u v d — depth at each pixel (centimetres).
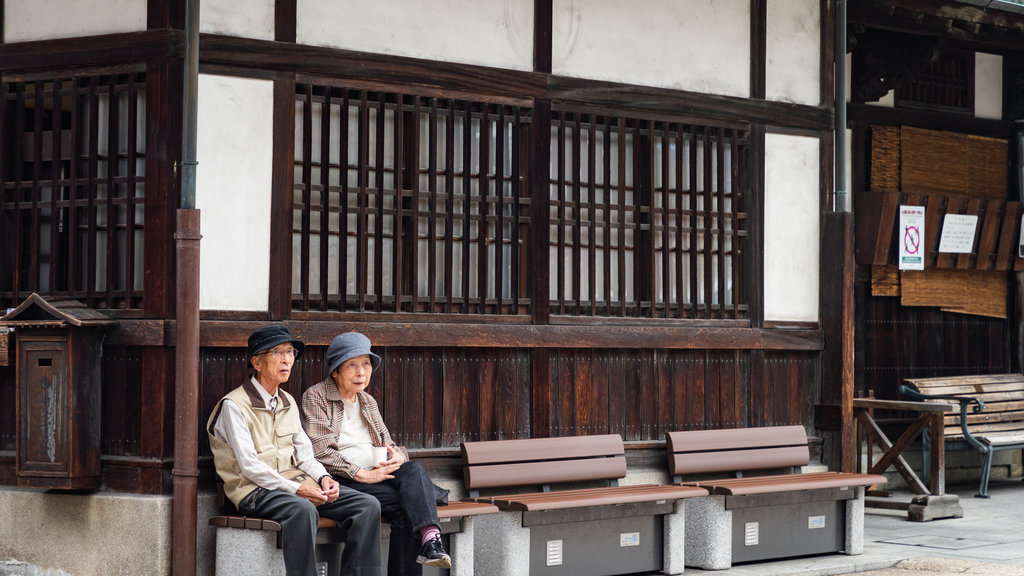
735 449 892
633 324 878
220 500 696
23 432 698
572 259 862
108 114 720
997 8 1055
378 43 770
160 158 698
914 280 1195
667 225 902
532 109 834
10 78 742
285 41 735
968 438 1133
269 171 730
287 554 633
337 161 762
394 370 775
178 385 673
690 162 917
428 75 785
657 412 892
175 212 697
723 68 930
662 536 793
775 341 946
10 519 728
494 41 819
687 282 922
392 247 785
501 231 823
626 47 880
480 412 810
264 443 673
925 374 1221
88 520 699
